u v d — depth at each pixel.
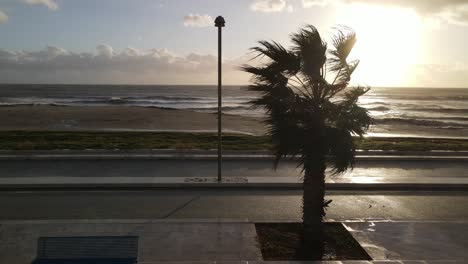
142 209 10.21
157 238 7.57
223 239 7.58
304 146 7.32
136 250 5.21
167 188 12.45
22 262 6.55
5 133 25.50
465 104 94.19
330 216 9.77
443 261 6.58
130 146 19.73
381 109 71.94
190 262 6.37
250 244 7.36
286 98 7.55
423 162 16.98
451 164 16.62
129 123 40.38
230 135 26.22
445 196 11.93
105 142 21.48
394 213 10.12
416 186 12.71
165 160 16.80
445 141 24.62
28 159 16.56
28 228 8.07
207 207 10.43
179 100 99.81
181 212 9.97
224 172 14.52
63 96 113.50
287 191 12.27
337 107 7.56
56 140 22.22
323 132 7.29
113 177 13.35
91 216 9.60
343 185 12.60
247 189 12.48
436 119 53.31
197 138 24.19
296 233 7.98
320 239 7.54
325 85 7.61
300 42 7.59
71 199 11.16
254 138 24.28
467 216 9.95
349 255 7.01
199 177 13.46
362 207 10.60
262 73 7.73
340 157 7.36
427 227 8.37
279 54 7.59
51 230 7.95
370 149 19.45
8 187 12.20
